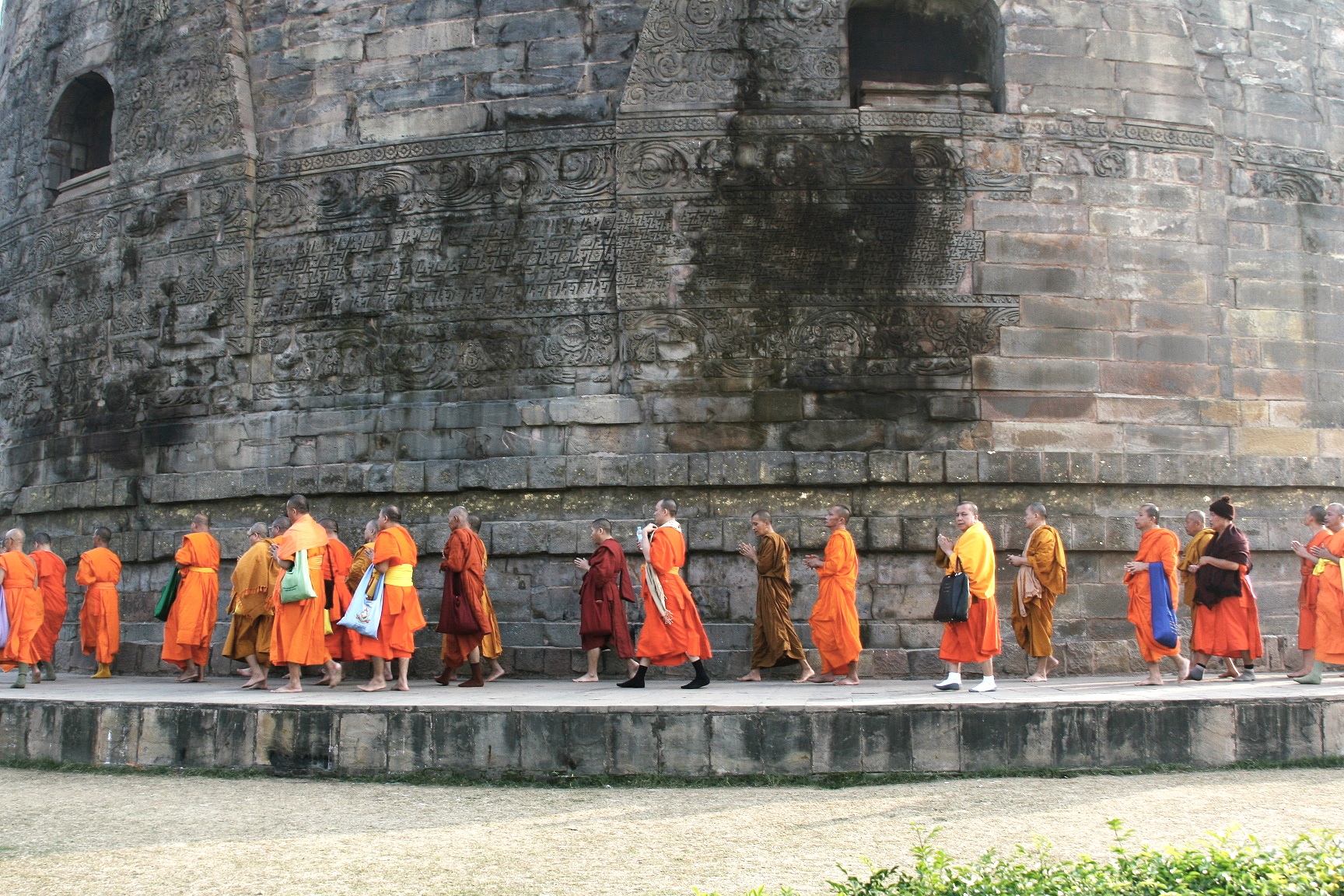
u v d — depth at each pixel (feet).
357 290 50.52
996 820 26.02
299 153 52.16
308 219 51.60
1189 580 44.09
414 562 41.39
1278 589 48.47
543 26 50.01
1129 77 49.44
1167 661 46.65
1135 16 49.80
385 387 49.75
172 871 22.70
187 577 47.11
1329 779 30.48
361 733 32.78
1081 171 48.60
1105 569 46.65
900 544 45.93
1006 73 48.67
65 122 60.49
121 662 52.54
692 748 31.63
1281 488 48.93
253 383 51.72
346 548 45.21
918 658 45.11
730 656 45.24
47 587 48.14
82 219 57.36
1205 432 48.29
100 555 50.26
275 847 24.58
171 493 52.34
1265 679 42.50
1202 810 26.61
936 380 47.09
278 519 50.06
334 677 42.34
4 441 60.64
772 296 47.52
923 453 46.32
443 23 50.85
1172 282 48.85
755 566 45.85
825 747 31.53
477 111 50.03
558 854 23.66
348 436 49.75
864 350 47.21
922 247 47.62
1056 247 48.11
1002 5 48.91
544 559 47.09
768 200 47.73
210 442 52.06
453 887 21.25
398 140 50.78
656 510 42.78
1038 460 46.60
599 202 48.62
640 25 49.42
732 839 24.71
